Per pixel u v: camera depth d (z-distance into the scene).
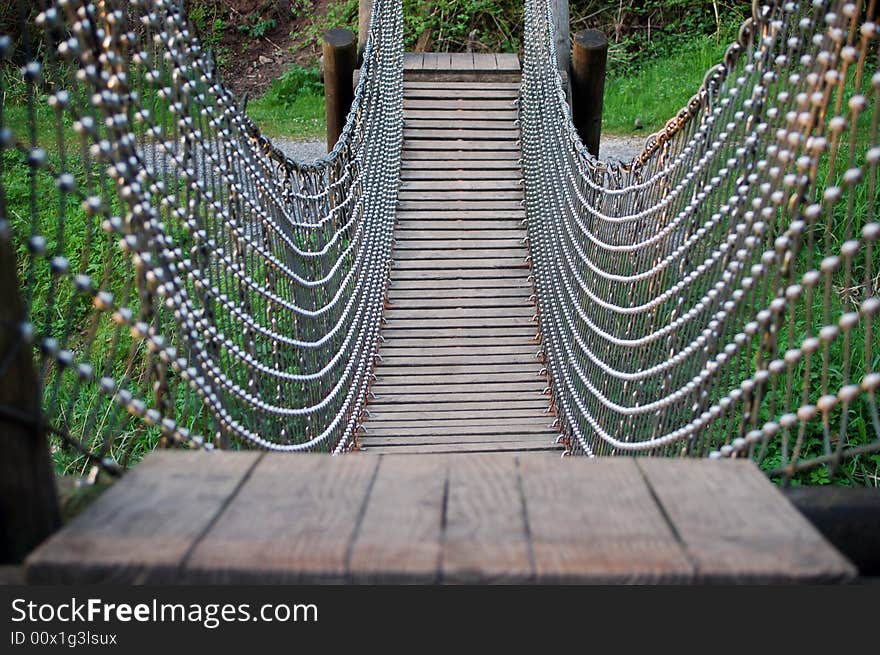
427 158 5.39
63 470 3.56
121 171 1.44
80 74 1.38
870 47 4.21
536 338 4.46
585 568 0.96
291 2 10.77
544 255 4.40
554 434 3.77
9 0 6.91
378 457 1.21
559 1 5.36
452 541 1.00
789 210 1.52
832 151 1.38
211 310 1.89
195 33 2.15
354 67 5.48
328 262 3.51
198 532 1.01
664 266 2.40
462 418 3.89
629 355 2.84
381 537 1.00
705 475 1.16
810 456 3.32
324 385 3.22
